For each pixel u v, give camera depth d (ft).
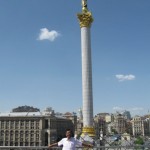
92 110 208.23
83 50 216.54
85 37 217.97
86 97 208.64
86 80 211.00
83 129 204.64
